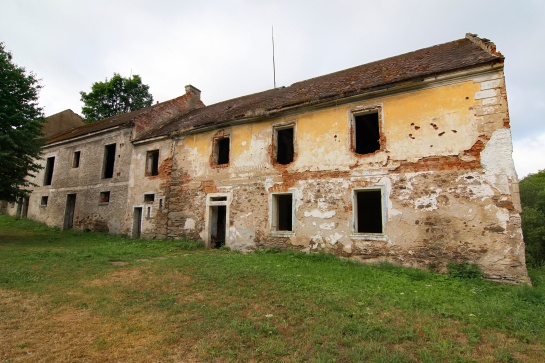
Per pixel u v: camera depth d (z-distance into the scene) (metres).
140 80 34.16
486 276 7.68
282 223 13.84
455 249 8.16
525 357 3.67
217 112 15.82
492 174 8.00
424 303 5.44
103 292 6.02
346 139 10.36
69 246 12.69
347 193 10.03
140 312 5.01
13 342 3.92
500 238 7.70
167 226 14.68
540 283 7.43
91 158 19.09
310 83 14.31
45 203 21.69
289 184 11.30
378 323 4.45
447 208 8.41
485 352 3.75
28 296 5.70
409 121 9.33
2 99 13.67
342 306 5.15
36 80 15.01
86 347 3.83
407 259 8.73
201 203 13.73
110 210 17.27
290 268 8.23
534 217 18.78
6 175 13.88
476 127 8.36
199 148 14.28
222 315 4.80
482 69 8.38
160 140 15.90
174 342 3.96
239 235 12.20
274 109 11.86
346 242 9.77
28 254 9.68
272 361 3.47
